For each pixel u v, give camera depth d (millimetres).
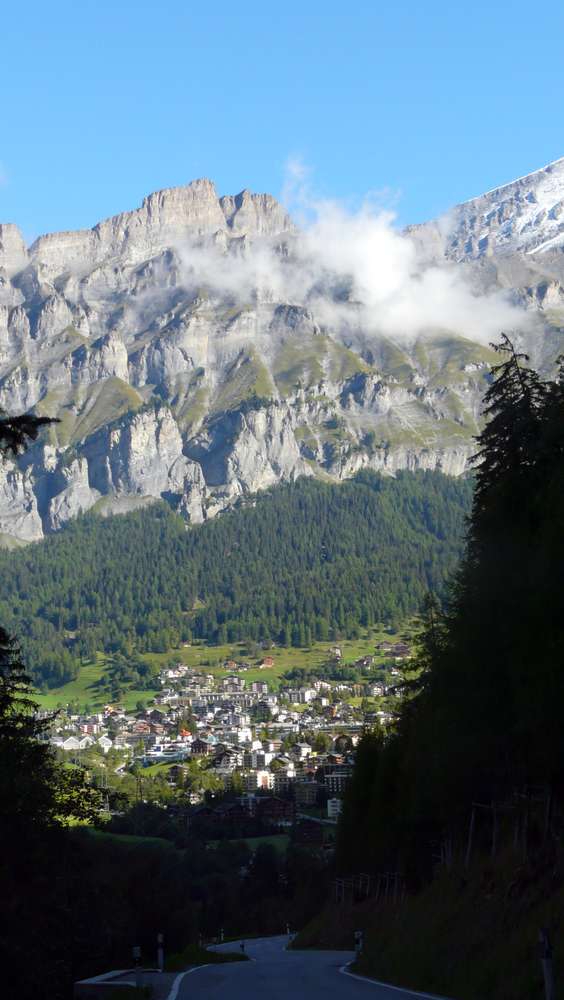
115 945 81625
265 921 157250
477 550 48781
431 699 55250
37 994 41875
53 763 44094
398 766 74812
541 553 39781
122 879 94938
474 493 52125
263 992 37969
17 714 39344
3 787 37219
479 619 45469
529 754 43656
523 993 30578
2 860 38281
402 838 72188
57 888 42594
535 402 49562
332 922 96125
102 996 44312
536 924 34125
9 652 38750
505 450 49625
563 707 39156
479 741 47812
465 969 37094
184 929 109000
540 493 43031
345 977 46375
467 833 59750
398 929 52750
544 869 38531
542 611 39781
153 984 44875
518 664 41375
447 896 49500
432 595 68062
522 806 48969
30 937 39125
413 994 35375
